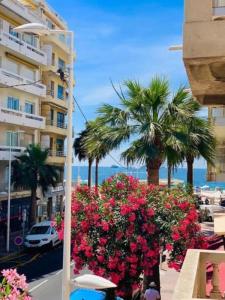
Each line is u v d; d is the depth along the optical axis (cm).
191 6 587
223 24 578
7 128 4119
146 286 1456
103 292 1413
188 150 1836
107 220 1342
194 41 583
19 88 4147
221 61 595
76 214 1380
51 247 3222
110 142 1734
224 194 5969
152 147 1669
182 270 547
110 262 1324
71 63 1362
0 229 3894
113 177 1465
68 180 1302
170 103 1741
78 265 1395
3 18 3988
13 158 3953
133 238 1333
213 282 693
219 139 2442
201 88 764
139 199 1334
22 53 4166
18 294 656
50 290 2073
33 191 3834
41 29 1299
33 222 3831
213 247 1512
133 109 1738
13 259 2902
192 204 1392
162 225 1339
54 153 4922
